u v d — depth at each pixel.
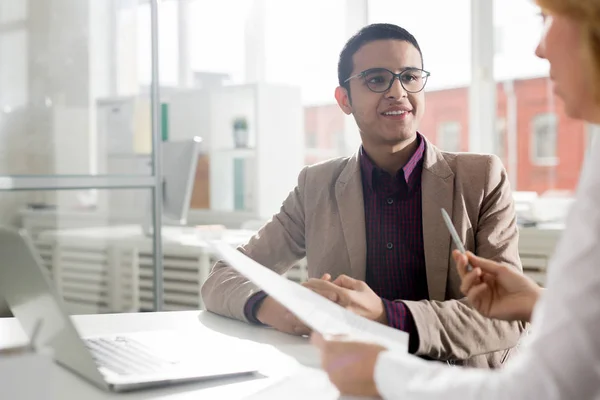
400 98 1.65
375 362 0.91
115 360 1.15
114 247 3.14
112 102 3.17
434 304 1.37
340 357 0.95
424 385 0.83
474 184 1.66
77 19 3.21
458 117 4.10
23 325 1.18
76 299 3.11
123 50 3.13
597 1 0.76
